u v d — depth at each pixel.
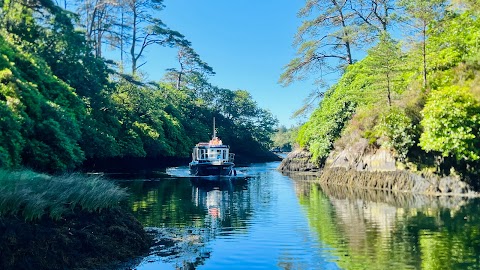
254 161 89.19
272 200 21.33
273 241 11.91
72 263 9.06
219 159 44.62
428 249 10.53
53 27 36.81
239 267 9.52
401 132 23.31
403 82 27.91
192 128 76.00
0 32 31.81
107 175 41.41
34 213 9.12
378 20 40.28
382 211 16.75
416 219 14.66
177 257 10.35
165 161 65.75
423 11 24.39
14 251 8.31
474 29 25.80
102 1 55.16
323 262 9.74
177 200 21.50
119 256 10.08
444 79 23.64
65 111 29.19
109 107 44.41
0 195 8.78
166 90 76.44
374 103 29.30
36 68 30.27
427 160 22.77
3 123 20.66
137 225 11.90
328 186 29.09
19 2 34.78
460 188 20.97
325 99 43.44
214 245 11.54
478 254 9.95
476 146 20.11
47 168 24.61
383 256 10.05
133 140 51.31
